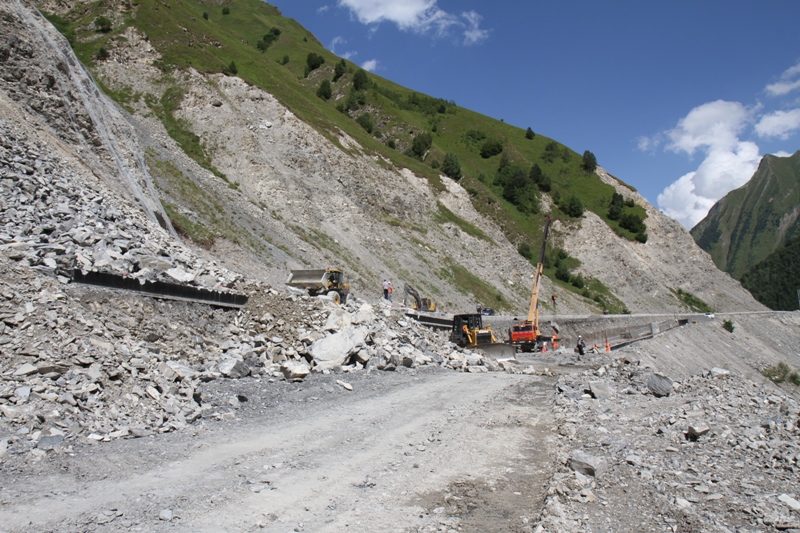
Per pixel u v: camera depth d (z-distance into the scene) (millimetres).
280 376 13398
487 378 16953
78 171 20578
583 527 5738
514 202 90938
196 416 9570
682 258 90812
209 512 5727
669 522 5863
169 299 14664
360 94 107125
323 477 7055
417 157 92375
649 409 11102
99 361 9438
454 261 58375
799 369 57938
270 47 137625
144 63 52750
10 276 10734
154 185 34719
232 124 50781
